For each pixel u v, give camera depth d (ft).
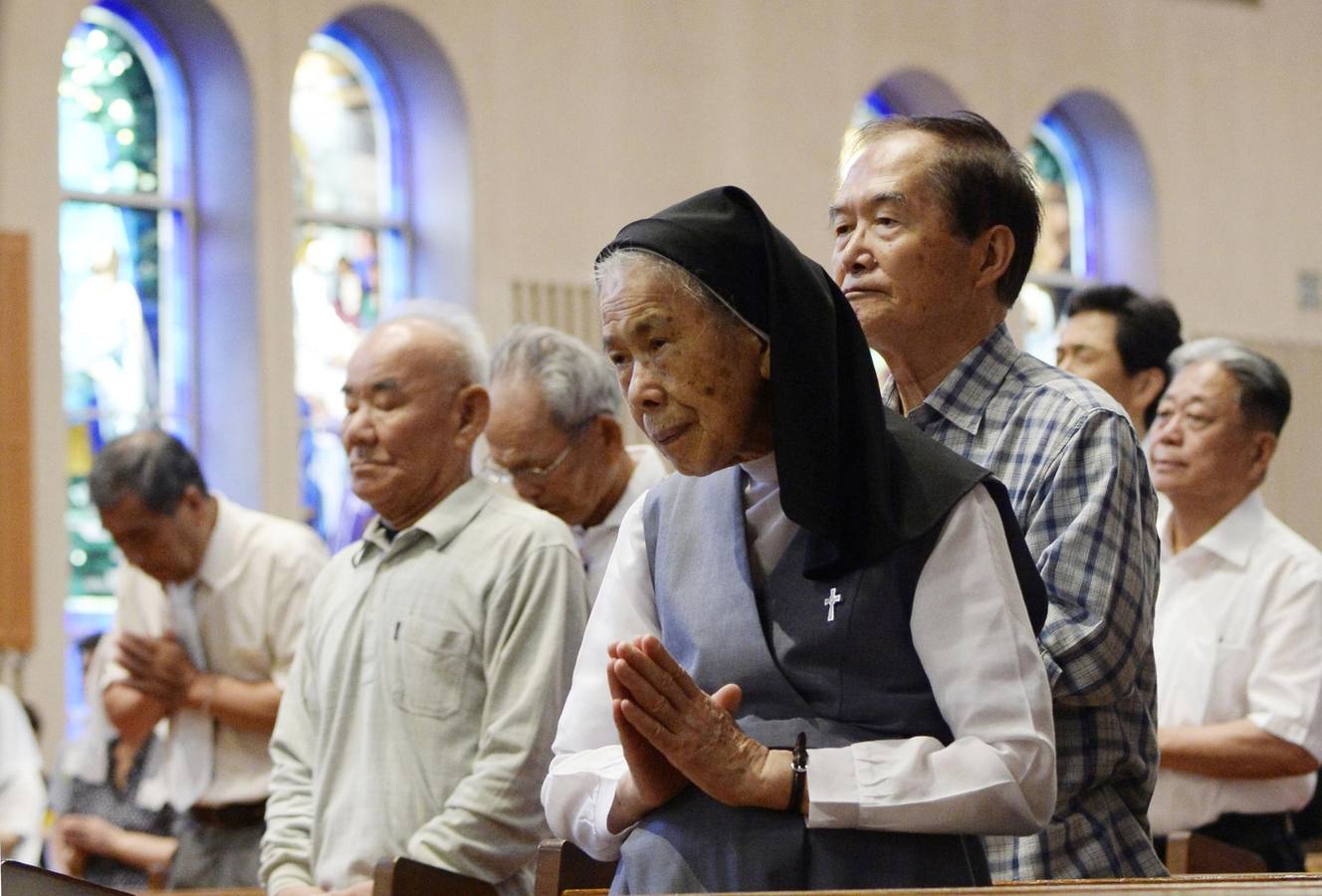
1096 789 10.78
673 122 43.47
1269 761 16.15
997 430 11.22
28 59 36.88
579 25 42.75
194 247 40.09
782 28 45.03
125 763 23.31
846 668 8.63
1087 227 51.13
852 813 8.30
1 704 21.68
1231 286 51.60
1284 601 16.58
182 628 19.65
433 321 14.89
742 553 8.90
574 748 9.38
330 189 41.70
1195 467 16.92
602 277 8.71
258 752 19.39
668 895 7.95
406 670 13.85
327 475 40.70
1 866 9.32
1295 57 53.52
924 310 11.27
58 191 37.14
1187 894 6.96
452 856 13.11
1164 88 51.03
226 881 19.13
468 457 14.73
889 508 8.58
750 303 8.53
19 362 36.22
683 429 8.61
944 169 11.23
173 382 39.73
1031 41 49.01
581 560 15.40
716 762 8.39
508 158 41.78
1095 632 10.24
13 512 35.78
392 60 42.24
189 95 40.34
